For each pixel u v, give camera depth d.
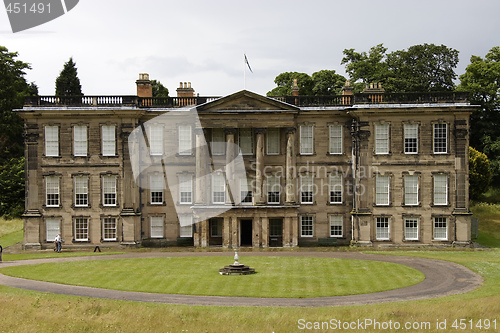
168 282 46.47
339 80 106.81
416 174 66.62
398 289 43.81
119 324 35.09
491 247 66.19
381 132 66.94
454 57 104.31
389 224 66.94
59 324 35.12
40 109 66.69
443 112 66.12
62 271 51.50
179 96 70.62
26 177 67.50
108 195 67.69
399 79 99.81
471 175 89.62
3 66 96.69
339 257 58.66
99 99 67.69
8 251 65.81
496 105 97.94
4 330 34.19
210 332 33.69
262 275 49.34
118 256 60.28
